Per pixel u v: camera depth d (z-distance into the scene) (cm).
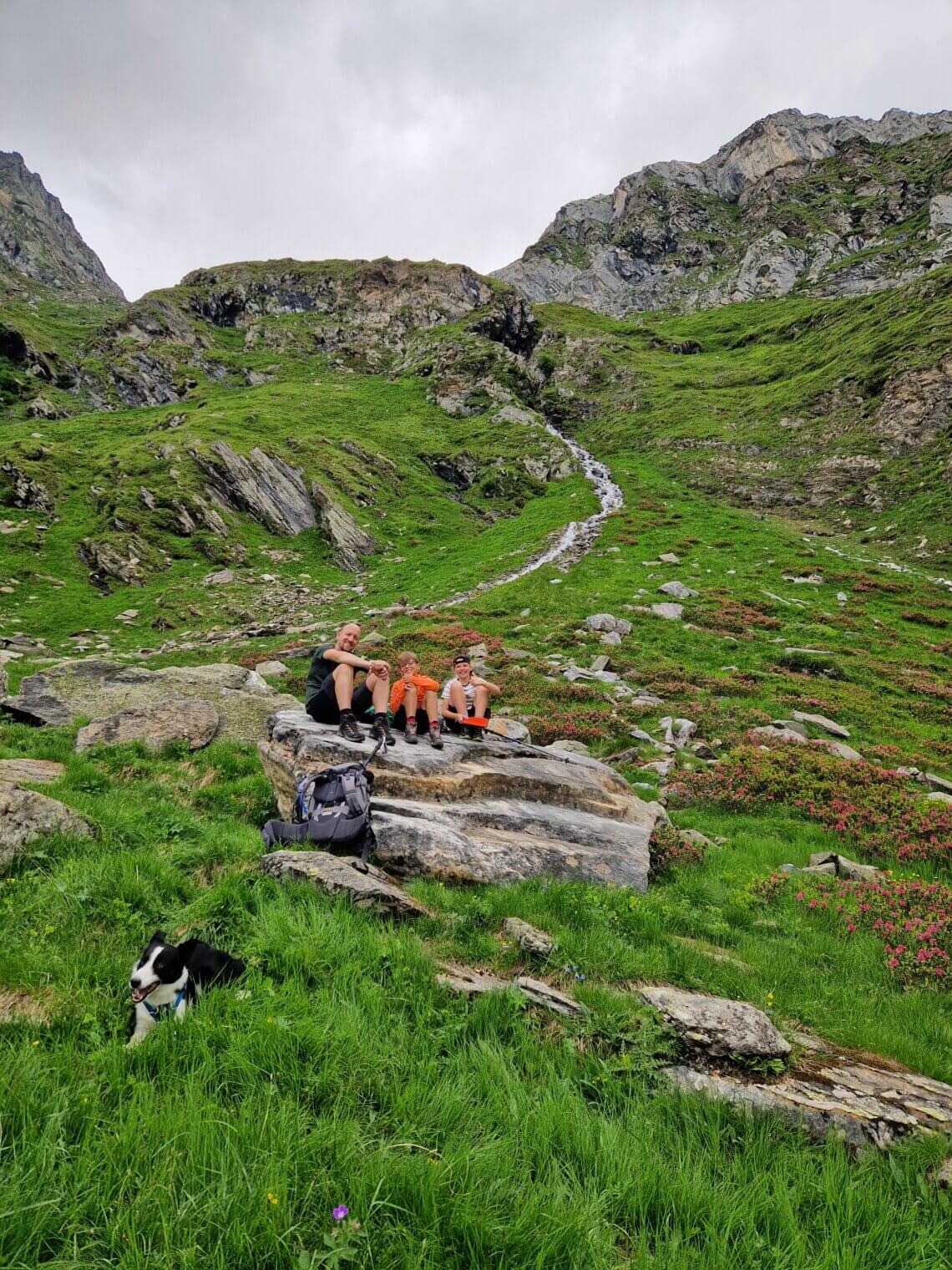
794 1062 511
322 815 730
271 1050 395
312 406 9969
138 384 11919
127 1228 276
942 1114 476
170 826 818
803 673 2588
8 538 4941
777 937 811
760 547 4575
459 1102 388
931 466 5775
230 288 16550
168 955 441
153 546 5238
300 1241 286
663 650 2738
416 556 5581
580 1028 499
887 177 19912
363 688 1048
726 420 8462
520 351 14538
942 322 7175
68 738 1271
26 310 16838
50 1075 358
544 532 5322
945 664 2766
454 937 615
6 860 618
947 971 725
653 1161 376
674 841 1079
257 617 3997
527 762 1112
